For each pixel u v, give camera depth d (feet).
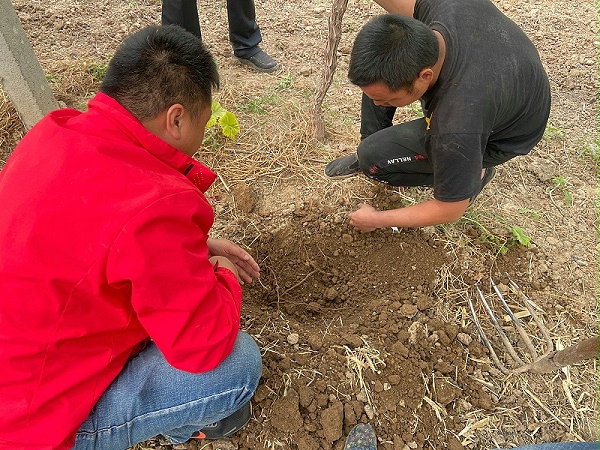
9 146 9.33
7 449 4.23
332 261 8.21
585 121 10.94
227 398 5.14
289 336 6.72
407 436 6.13
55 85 10.37
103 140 4.04
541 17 13.96
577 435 6.44
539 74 6.60
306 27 13.21
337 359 6.50
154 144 4.30
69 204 3.84
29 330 4.03
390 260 8.01
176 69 4.20
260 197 8.82
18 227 3.92
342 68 11.88
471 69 5.85
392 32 5.46
